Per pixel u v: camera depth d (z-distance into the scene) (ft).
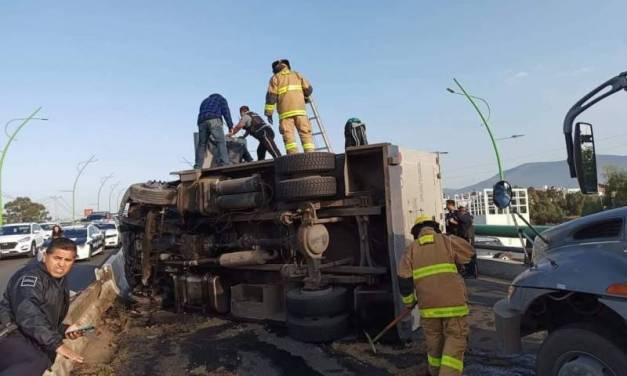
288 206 24.40
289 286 25.27
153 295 31.35
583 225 13.24
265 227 27.37
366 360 18.80
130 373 18.99
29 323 11.59
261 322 25.58
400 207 21.53
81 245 71.72
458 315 15.07
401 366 17.85
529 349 19.08
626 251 11.75
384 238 22.95
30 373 11.82
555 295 13.07
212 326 26.00
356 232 24.25
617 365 11.36
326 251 25.07
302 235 21.91
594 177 15.02
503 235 39.93
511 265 34.86
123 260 37.55
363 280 22.35
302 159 22.58
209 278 27.71
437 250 15.70
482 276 37.09
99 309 28.17
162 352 21.58
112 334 24.95
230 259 26.11
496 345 19.76
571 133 15.40
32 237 84.28
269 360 19.67
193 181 28.53
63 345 11.82
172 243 29.99
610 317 12.21
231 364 19.48
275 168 23.97
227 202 26.05
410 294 16.63
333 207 23.71
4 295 12.32
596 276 11.77
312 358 19.56
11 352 11.71
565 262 12.76
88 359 20.71
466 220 36.76
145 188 31.24
